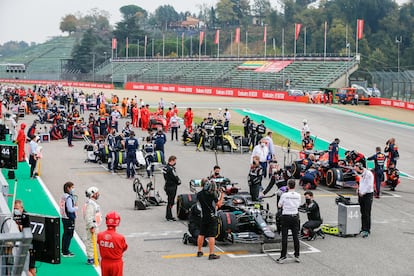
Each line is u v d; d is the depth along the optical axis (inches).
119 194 935.0
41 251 432.1
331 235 721.6
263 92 3221.0
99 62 7057.1
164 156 1232.2
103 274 483.5
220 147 1478.8
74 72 6830.7
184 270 572.4
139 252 631.8
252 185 799.7
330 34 6205.7
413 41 5743.1
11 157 637.3
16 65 5177.2
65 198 613.0
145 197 862.5
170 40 7377.0
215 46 7332.7
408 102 2645.2
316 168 1055.0
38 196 903.1
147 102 2896.2
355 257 625.9
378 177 958.4
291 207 602.2
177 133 1642.5
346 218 706.2
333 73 3887.8
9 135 1582.2
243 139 1435.8
